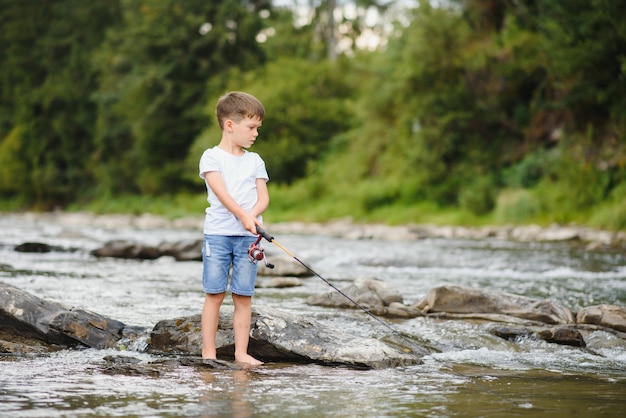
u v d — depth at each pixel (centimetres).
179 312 561
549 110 2308
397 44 2752
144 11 3578
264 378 363
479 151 2450
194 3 3566
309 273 870
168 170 3528
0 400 305
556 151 2191
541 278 895
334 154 3069
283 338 416
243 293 412
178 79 3588
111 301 613
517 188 2203
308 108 3144
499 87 2448
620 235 1617
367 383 354
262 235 409
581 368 408
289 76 3275
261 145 3056
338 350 409
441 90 2512
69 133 4219
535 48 2283
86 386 335
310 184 2812
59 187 4072
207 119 3456
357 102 3108
